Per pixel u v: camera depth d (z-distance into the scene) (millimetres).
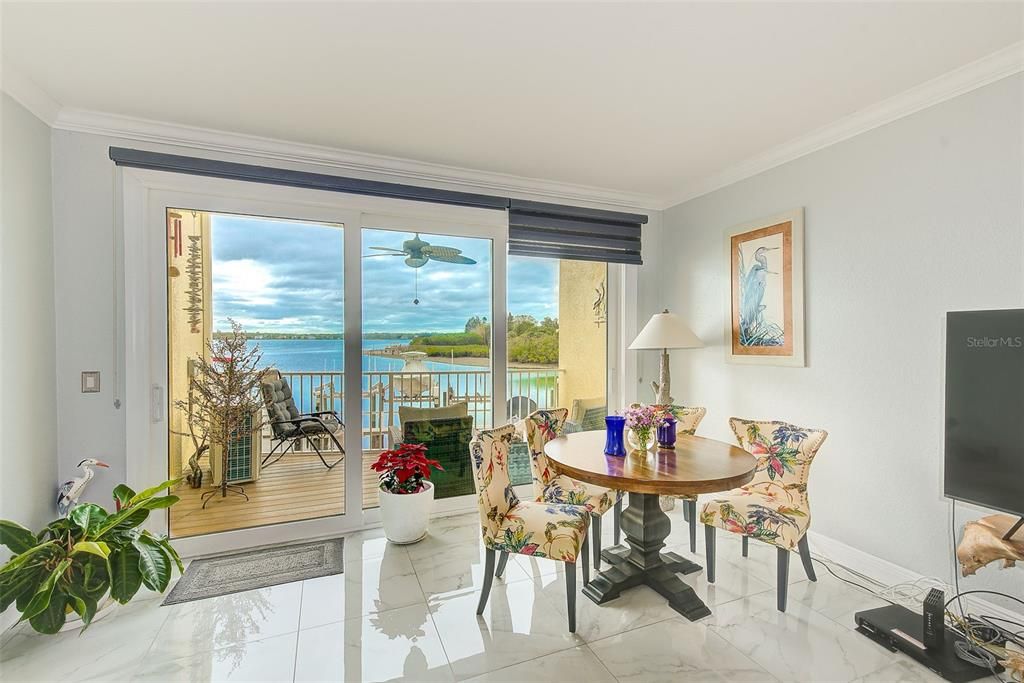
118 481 2510
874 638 1963
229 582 2426
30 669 1791
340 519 3033
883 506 2410
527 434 2781
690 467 2088
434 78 2117
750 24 1745
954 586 1980
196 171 2598
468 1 1612
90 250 2455
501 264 3512
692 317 3697
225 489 2795
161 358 2633
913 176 2281
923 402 2244
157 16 1686
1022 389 1729
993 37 1827
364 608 2201
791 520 2193
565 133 2699
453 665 1817
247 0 1604
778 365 2969
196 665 1814
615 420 2328
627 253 3836
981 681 1706
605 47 1889
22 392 2127
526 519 2135
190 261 2709
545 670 1790
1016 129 1939
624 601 2260
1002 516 1903
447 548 2840
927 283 2230
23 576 1837
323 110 2406
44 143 2311
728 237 3336
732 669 1792
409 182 3158
